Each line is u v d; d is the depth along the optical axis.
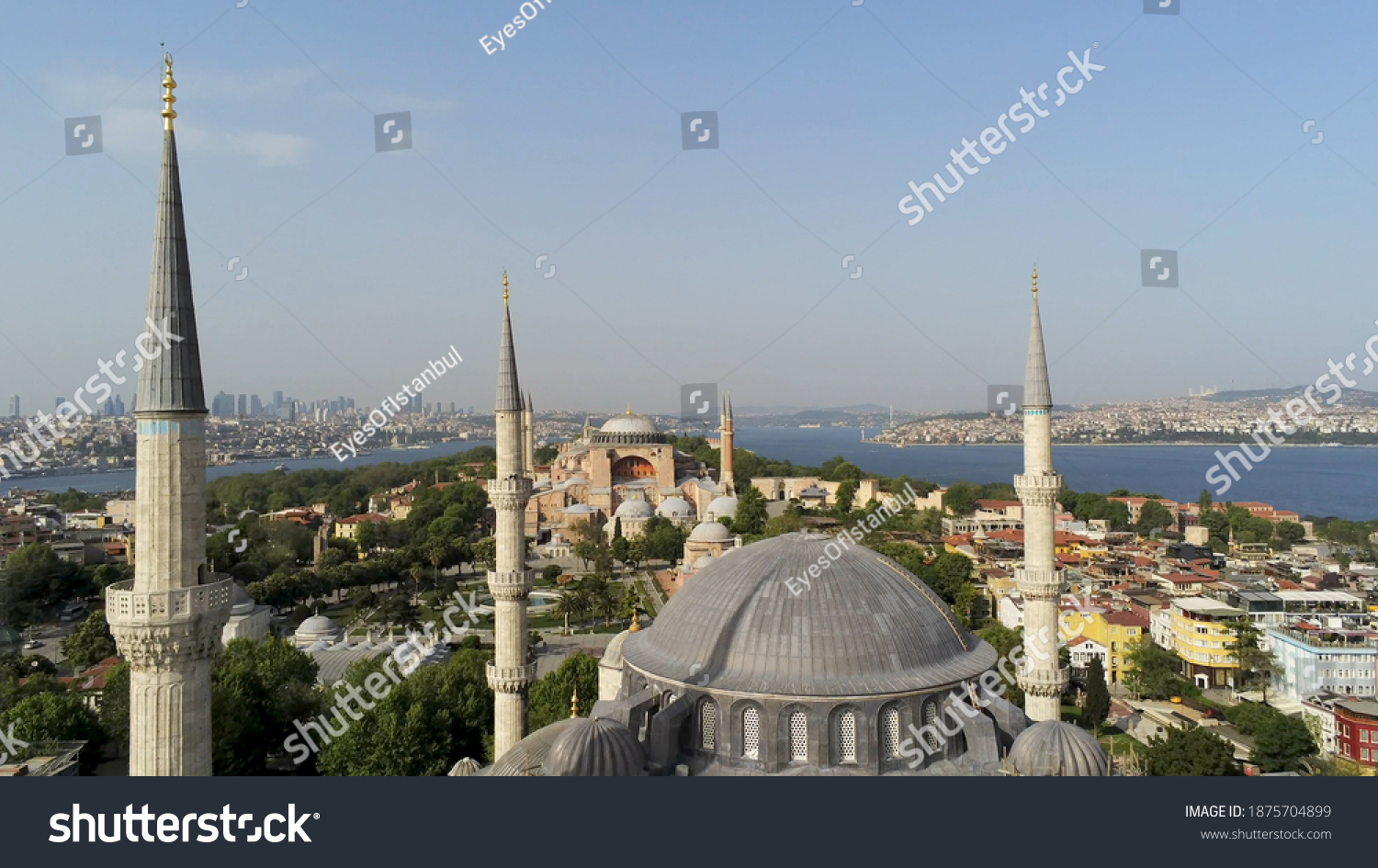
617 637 70.62
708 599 54.28
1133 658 143.50
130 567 184.75
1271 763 102.25
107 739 93.25
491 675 72.69
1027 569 72.94
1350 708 113.12
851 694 47.28
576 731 45.84
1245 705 124.06
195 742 45.47
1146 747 96.38
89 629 143.75
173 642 44.12
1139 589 187.25
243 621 137.50
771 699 47.72
